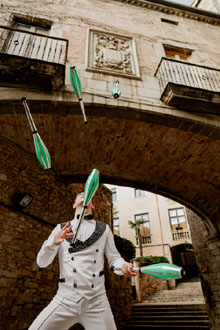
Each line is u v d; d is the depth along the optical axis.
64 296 1.35
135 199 21.17
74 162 7.44
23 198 5.41
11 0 6.53
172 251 18.84
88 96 5.14
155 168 8.01
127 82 5.79
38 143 1.77
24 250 5.30
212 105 5.50
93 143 6.80
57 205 7.05
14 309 4.62
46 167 1.73
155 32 7.68
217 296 8.43
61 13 6.79
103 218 10.26
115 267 1.53
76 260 1.45
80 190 8.82
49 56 5.12
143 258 15.16
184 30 8.29
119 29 7.16
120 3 8.00
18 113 4.97
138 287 13.03
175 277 1.21
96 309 1.36
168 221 19.22
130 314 10.23
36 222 5.94
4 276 4.59
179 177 8.34
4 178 5.34
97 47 6.34
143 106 5.38
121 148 7.11
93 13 7.21
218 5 10.80
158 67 6.04
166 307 10.60
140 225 19.88
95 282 1.42
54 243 1.42
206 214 9.16
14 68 4.42
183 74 5.95
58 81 4.80
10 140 5.93
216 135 5.86
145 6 8.35
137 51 6.74
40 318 1.33
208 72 6.18
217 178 7.92
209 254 9.14
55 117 5.74
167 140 6.78
